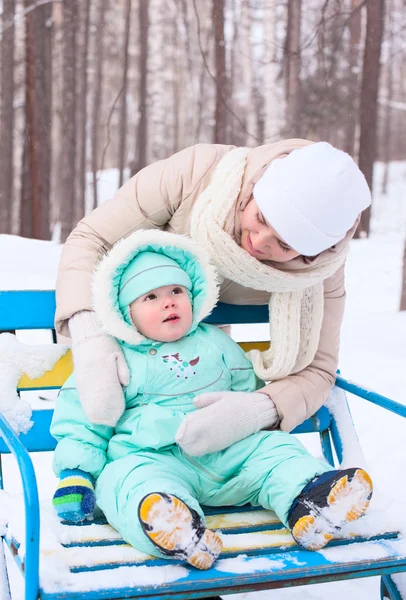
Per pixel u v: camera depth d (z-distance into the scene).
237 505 1.99
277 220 1.88
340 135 21.92
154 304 2.00
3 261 7.01
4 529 1.75
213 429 1.87
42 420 2.14
